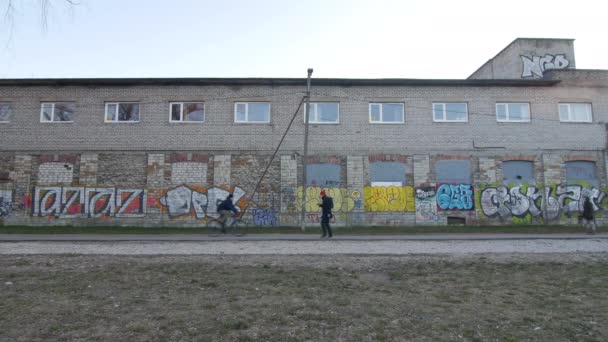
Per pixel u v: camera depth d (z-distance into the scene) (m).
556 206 22.47
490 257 12.05
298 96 22.62
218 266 10.49
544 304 7.49
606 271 10.21
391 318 6.64
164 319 6.38
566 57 28.36
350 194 22.06
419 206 22.14
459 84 22.95
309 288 8.45
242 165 22.17
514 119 23.11
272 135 22.38
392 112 22.94
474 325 6.37
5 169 21.91
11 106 22.44
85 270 9.93
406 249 13.88
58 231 19.42
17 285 8.41
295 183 22.06
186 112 22.61
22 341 5.46
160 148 22.19
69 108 22.55
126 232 19.34
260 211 21.84
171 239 16.55
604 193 22.78
